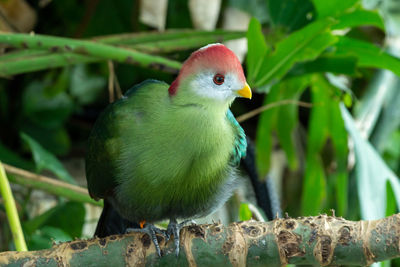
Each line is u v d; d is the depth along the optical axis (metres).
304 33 6.84
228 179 5.86
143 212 5.88
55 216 8.20
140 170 5.54
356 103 9.80
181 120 5.43
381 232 4.42
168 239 4.80
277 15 7.92
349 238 4.46
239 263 4.64
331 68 7.46
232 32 7.63
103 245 4.76
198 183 5.67
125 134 5.58
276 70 7.03
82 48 6.64
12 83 10.81
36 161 7.70
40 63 6.92
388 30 9.91
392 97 10.05
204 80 5.41
